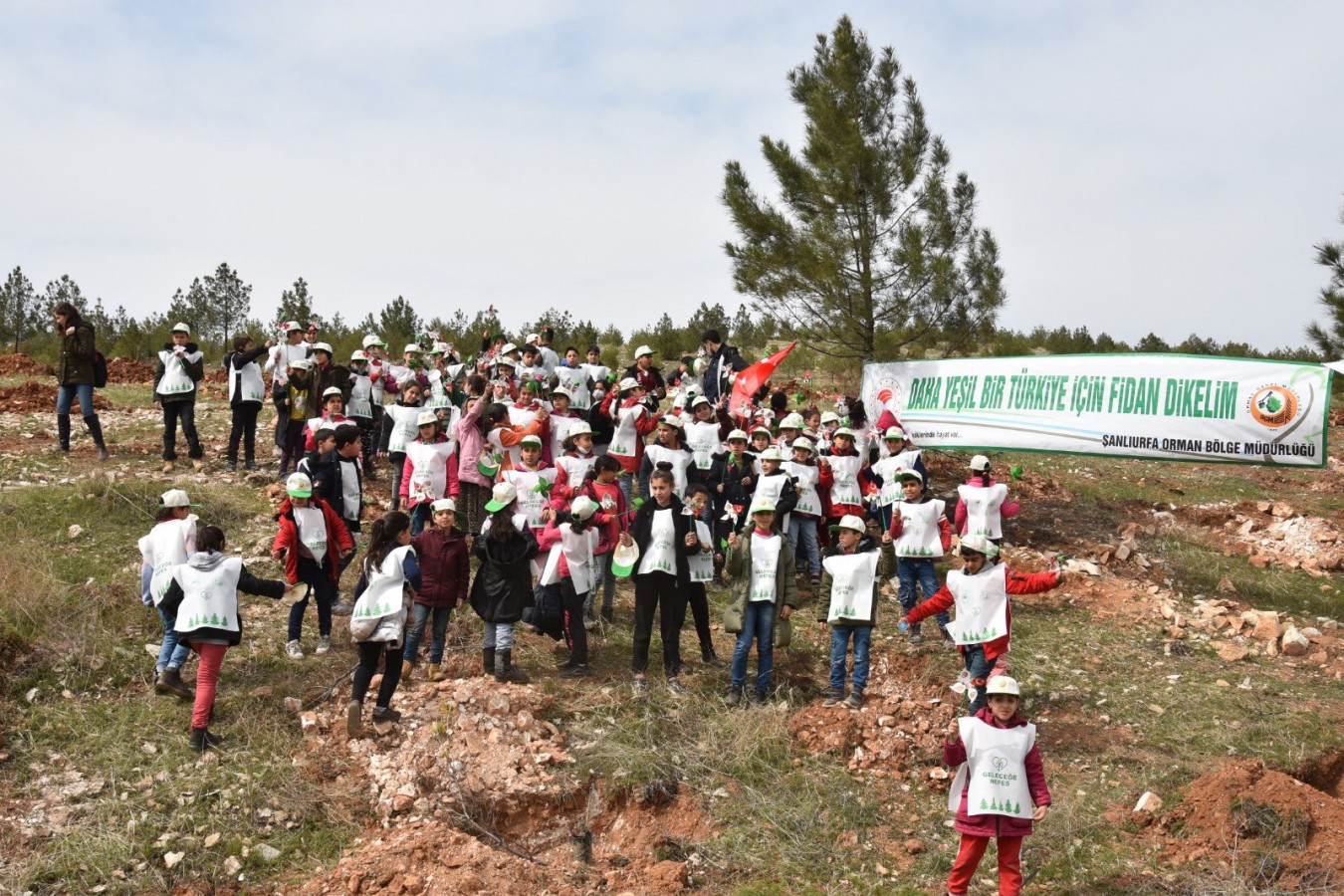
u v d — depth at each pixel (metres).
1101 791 7.93
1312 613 12.08
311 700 8.38
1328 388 12.18
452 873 6.53
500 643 8.67
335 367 13.35
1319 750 8.36
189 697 8.05
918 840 7.34
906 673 9.58
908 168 15.90
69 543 10.81
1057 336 35.38
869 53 16.30
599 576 9.89
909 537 10.23
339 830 7.11
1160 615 11.34
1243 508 16.06
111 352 29.02
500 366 13.62
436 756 7.64
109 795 7.10
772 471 10.77
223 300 34.38
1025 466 18.02
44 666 8.34
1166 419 12.95
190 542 8.23
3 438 14.77
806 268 15.69
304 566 8.91
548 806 7.42
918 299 15.89
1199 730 8.68
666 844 7.11
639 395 12.15
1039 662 10.06
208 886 6.49
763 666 8.88
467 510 10.88
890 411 14.65
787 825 7.39
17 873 6.32
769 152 16.22
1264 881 6.83
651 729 8.23
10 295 36.94
